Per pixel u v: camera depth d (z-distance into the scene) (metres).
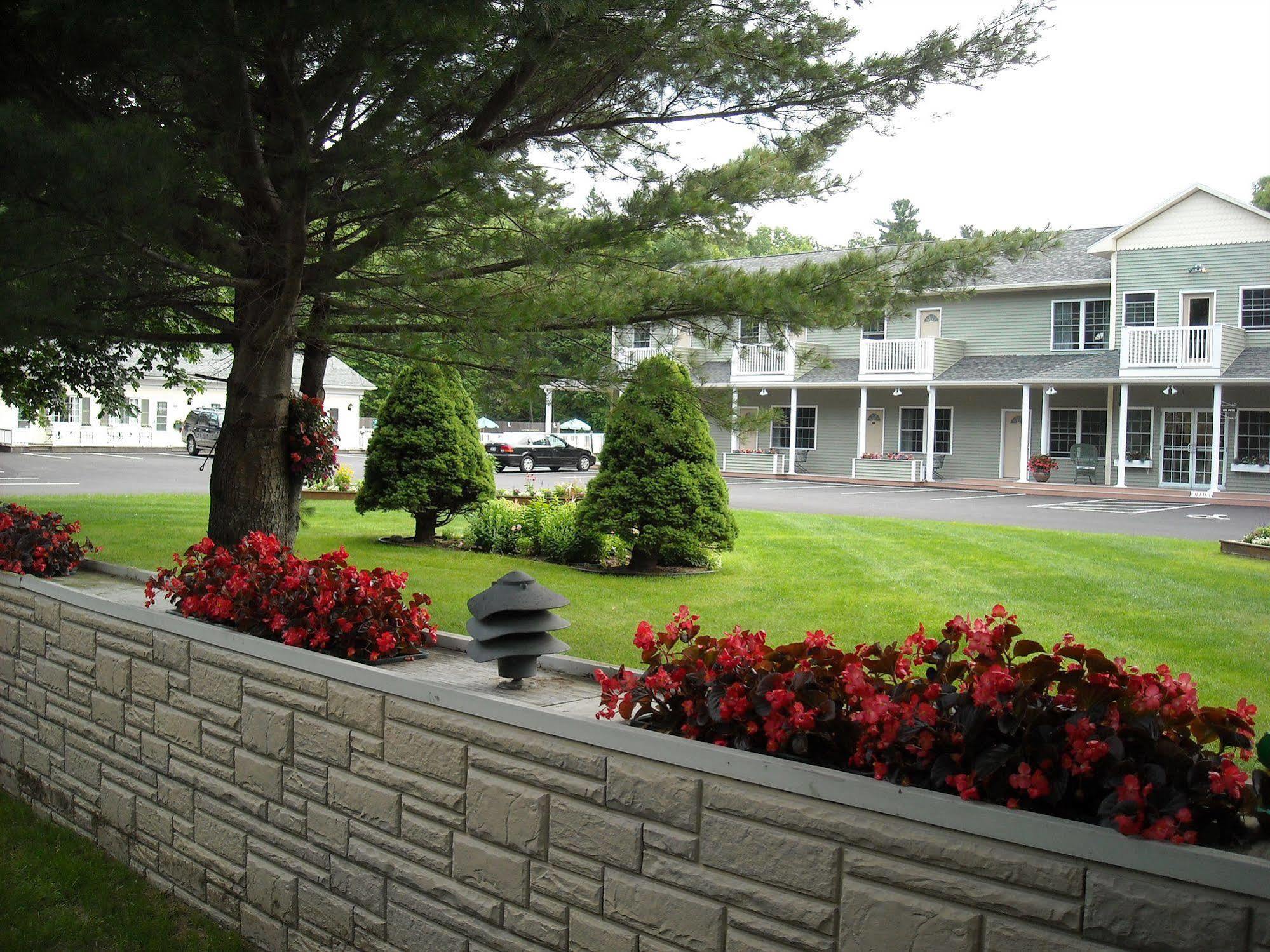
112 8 4.05
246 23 4.14
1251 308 22.92
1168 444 23.78
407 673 3.30
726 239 5.92
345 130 5.06
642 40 4.89
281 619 3.48
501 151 5.45
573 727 2.50
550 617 3.11
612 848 2.42
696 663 2.53
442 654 3.65
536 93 5.44
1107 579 8.14
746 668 2.42
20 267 4.25
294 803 3.33
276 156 4.91
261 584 3.68
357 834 3.11
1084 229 27.67
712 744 2.34
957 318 27.11
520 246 5.21
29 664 4.78
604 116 5.79
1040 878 1.77
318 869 3.24
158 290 5.36
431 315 5.62
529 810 2.60
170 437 35.56
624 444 8.77
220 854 3.64
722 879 2.21
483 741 2.73
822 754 2.26
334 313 5.92
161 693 3.91
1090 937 1.72
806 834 2.07
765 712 2.25
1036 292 25.98
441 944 2.84
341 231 6.07
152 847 3.99
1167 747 1.87
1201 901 1.62
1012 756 1.91
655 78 5.41
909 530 12.55
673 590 7.63
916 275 5.55
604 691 2.61
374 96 4.79
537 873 2.59
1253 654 5.34
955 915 1.87
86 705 4.37
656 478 8.59
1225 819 1.85
